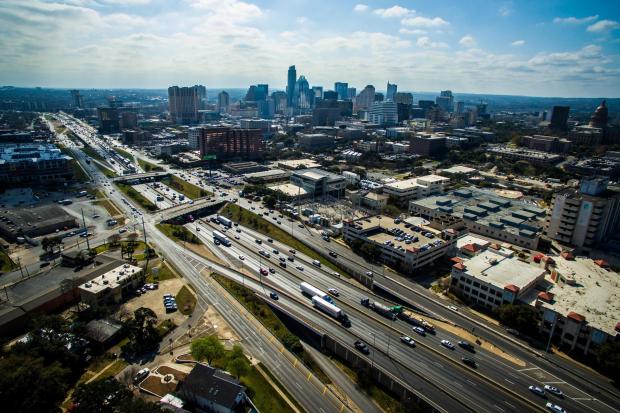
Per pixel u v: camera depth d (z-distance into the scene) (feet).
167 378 517.55
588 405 491.31
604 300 643.45
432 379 528.22
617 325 557.33
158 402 468.34
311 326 634.02
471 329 634.84
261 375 534.37
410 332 629.10
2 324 583.58
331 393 519.60
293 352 588.09
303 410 488.85
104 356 555.28
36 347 499.10
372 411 498.69
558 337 601.62
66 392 472.44
